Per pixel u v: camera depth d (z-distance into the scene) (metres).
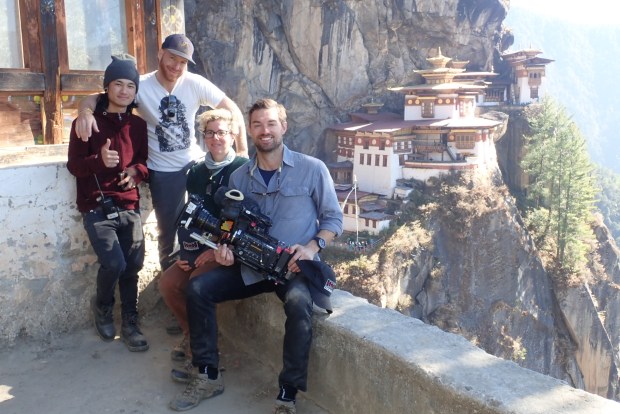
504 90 55.94
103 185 3.78
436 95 41.22
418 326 3.04
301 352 3.00
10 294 3.95
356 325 3.05
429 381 2.49
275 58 40.59
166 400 3.33
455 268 35.78
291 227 3.30
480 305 36.31
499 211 37.12
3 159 4.14
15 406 3.26
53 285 4.13
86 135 3.52
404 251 33.19
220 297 3.28
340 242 34.09
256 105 3.28
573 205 43.72
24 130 4.32
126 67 3.70
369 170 39.25
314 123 43.38
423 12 44.28
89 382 3.54
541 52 54.09
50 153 4.38
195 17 37.81
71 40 4.48
